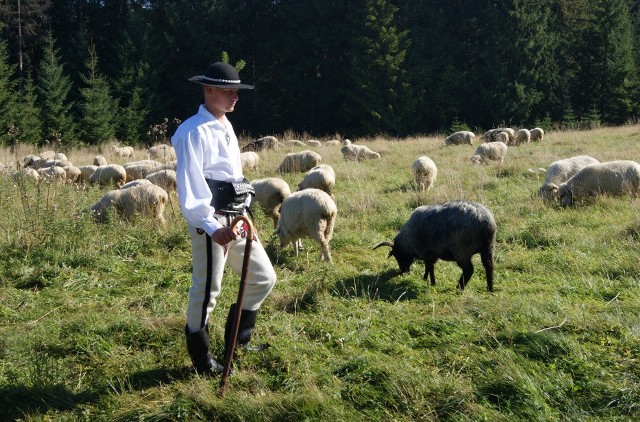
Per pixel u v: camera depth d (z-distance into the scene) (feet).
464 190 39.78
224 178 13.66
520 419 12.28
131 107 121.60
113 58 128.57
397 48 129.80
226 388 13.46
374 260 24.73
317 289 19.81
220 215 13.56
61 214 28.43
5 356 15.70
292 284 21.47
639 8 165.17
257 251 14.21
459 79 132.46
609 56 137.90
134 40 127.03
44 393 13.76
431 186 41.70
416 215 21.36
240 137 124.77
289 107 143.84
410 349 15.60
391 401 12.97
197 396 13.07
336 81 139.64
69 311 19.08
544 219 30.58
